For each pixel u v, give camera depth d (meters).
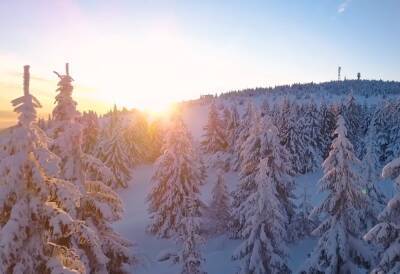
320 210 19.30
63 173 13.73
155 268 29.52
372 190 23.92
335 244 18.52
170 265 29.61
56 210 9.62
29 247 9.57
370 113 77.38
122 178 64.75
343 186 18.72
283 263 21.86
